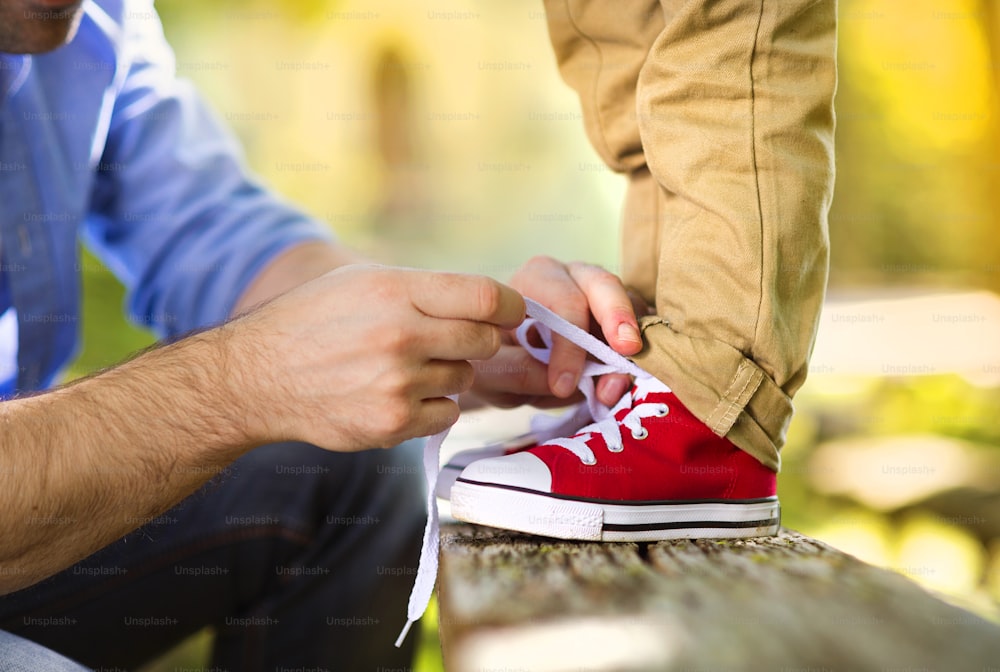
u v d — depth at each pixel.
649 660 0.51
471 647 0.53
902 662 0.50
